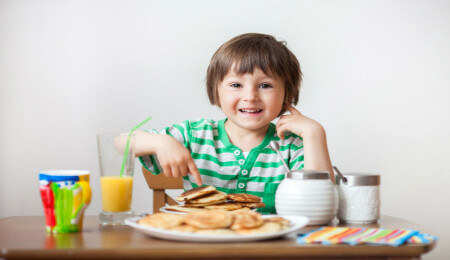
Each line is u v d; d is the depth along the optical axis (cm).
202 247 75
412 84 246
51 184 90
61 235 88
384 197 248
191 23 241
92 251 74
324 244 78
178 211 102
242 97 142
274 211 143
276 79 143
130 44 240
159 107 242
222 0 241
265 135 154
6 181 240
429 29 245
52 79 240
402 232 85
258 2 242
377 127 246
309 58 243
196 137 152
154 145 121
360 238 80
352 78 245
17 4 238
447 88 246
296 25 243
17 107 239
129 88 241
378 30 245
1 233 90
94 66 240
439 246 249
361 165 246
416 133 247
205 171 150
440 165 247
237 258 75
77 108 240
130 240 82
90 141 241
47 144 240
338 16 243
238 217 87
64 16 239
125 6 240
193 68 242
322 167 127
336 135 245
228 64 143
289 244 78
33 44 239
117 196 100
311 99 244
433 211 249
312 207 100
